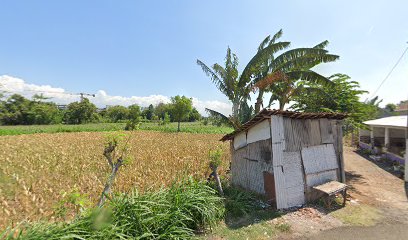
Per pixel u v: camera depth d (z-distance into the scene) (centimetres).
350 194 816
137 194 539
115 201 492
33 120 5328
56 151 1591
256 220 609
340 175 831
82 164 1210
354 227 573
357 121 1293
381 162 1426
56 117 5553
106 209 445
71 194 488
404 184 957
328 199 691
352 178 1061
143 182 885
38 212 634
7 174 991
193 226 548
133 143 2058
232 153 938
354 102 1251
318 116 765
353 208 688
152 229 475
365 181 1006
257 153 786
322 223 594
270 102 1493
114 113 6562
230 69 1320
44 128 3797
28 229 401
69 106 5831
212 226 555
